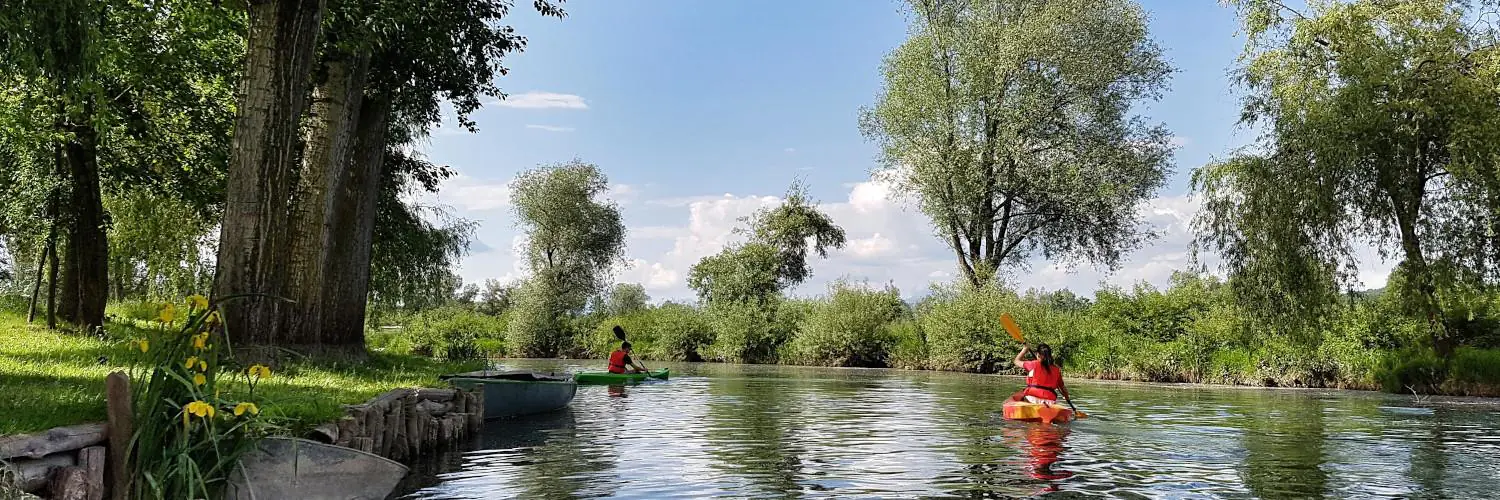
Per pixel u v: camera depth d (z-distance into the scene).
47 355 11.41
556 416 13.70
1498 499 7.06
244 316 11.06
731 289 47.56
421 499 6.88
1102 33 29.97
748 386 21.70
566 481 7.72
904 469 8.38
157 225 22.91
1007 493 7.19
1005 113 30.55
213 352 5.52
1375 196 20.09
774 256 49.78
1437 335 20.66
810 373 29.66
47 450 4.66
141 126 17.45
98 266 17.81
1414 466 8.66
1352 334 22.22
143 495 5.05
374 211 17.02
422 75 16.83
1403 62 19.70
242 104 11.08
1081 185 29.73
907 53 31.81
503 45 17.70
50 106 15.92
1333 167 19.81
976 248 32.84
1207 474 8.12
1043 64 30.39
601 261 57.62
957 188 31.14
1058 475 8.05
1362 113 19.39
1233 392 20.31
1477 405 16.36
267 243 11.25
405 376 12.89
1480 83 18.89
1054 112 30.83
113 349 12.72
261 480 5.76
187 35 16.33
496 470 8.31
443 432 10.02
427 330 44.69
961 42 30.84
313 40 11.49
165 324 5.73
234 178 11.02
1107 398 18.16
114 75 15.80
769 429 11.81
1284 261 20.44
